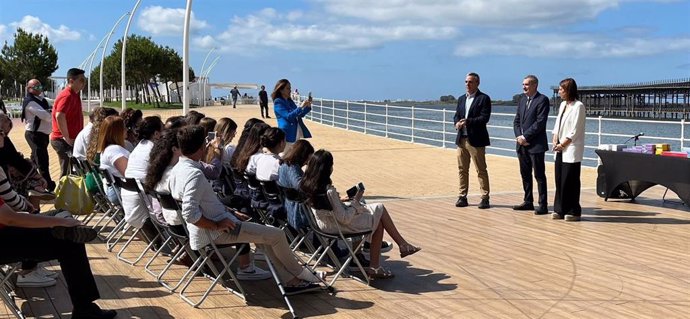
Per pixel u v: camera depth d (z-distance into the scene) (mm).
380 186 11688
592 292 5219
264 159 5918
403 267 6043
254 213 6301
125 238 7227
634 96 71250
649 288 5312
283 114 8672
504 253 6523
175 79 64875
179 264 6129
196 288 5379
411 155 17219
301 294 5227
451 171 13891
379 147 19422
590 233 7414
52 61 64938
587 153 21641
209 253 5172
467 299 5074
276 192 5832
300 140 5617
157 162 5105
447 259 6316
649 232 7445
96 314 4539
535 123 8469
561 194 8188
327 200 5086
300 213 5508
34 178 6516
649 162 8672
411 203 9703
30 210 4895
